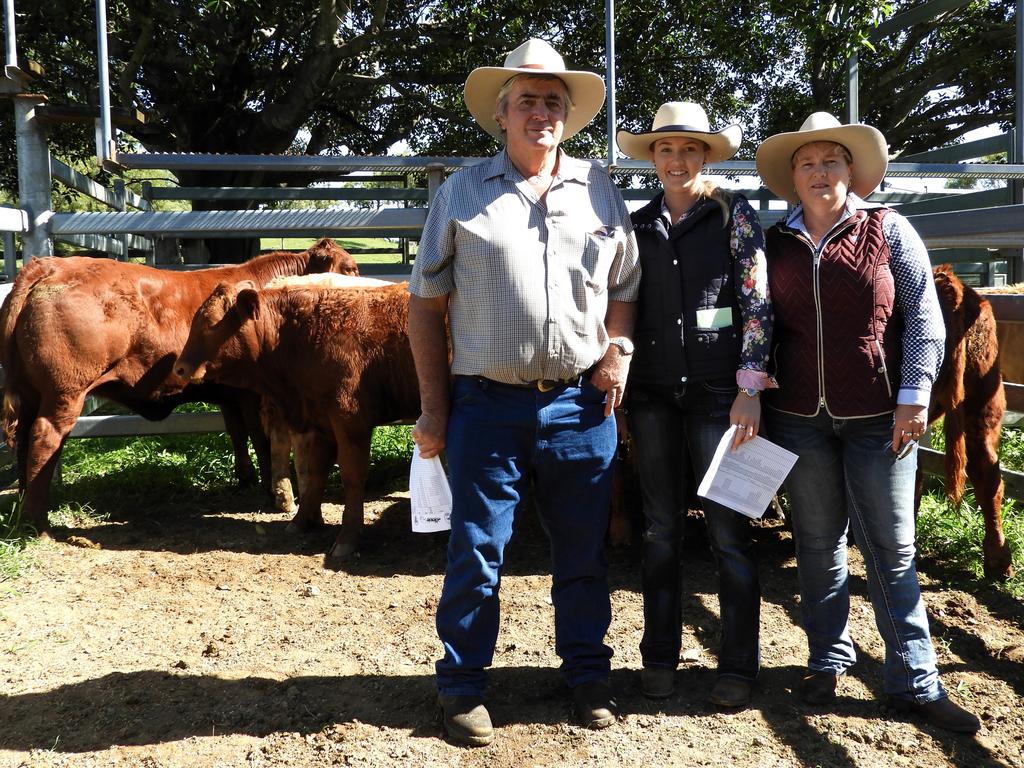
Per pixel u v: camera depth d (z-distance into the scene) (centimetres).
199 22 1075
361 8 1155
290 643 381
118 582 455
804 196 308
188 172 1190
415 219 630
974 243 623
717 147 317
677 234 314
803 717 312
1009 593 427
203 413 662
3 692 332
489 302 289
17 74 593
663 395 320
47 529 516
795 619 402
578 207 298
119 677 345
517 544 527
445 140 1260
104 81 570
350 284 572
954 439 423
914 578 310
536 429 300
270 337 521
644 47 1002
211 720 312
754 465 306
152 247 1059
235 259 1219
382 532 554
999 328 547
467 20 980
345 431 506
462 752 291
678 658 333
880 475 302
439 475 318
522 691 334
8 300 516
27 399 532
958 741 296
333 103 1294
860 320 295
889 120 1136
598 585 320
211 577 467
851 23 771
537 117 291
